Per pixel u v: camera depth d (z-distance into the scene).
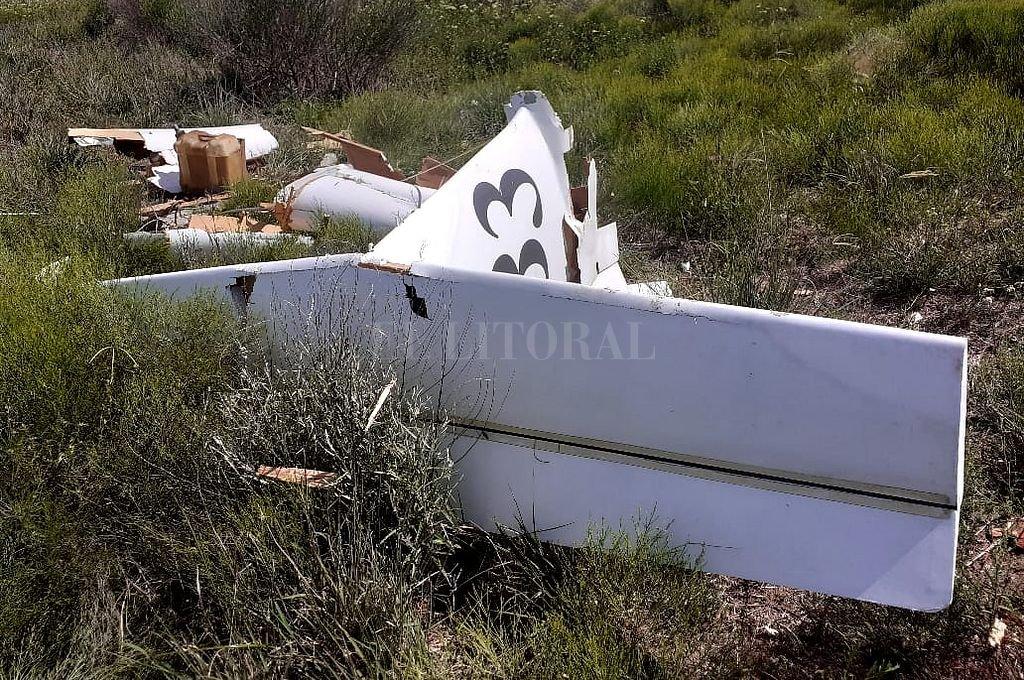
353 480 2.60
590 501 2.80
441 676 2.29
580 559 2.69
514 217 3.67
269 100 9.16
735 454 2.62
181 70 9.54
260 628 2.40
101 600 2.49
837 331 2.41
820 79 7.88
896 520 2.51
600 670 2.20
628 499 2.76
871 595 2.55
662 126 7.06
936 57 8.01
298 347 2.97
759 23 10.98
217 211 5.73
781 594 2.77
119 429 2.82
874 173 5.60
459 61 10.31
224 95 8.89
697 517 2.70
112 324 3.11
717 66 8.88
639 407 2.68
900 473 2.47
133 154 6.80
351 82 9.42
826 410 2.48
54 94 8.53
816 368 2.45
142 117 8.18
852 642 2.55
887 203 5.26
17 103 8.14
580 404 2.74
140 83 9.04
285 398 2.79
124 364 3.05
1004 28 7.88
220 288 3.20
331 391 2.71
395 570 2.56
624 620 2.41
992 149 5.59
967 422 3.53
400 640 2.38
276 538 2.50
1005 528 2.97
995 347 4.09
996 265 4.58
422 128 7.48
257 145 6.71
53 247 4.80
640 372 2.64
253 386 2.77
